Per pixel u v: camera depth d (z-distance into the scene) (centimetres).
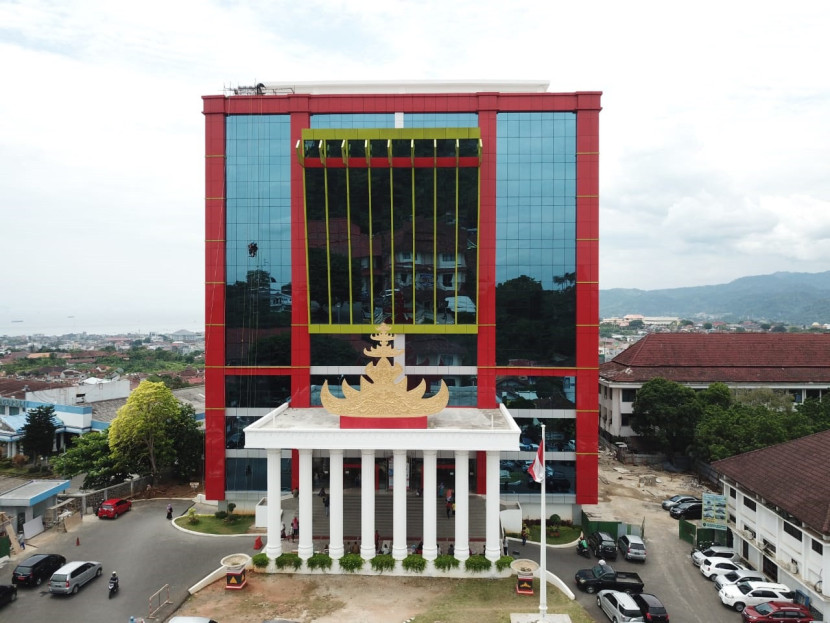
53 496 4903
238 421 5119
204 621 3028
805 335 8156
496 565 3797
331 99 5050
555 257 5031
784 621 3312
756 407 6078
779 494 3769
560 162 5031
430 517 3853
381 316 5038
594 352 5000
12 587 3506
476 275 5012
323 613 3338
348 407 3959
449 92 5288
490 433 3797
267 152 5088
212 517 5044
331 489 3884
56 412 8019
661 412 6500
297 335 5062
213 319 5103
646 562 4256
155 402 5875
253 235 5097
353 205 4934
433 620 3266
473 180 4897
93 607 3431
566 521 5000
